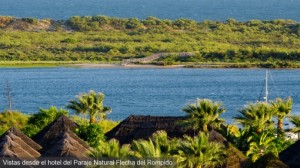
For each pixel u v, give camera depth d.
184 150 126.31
